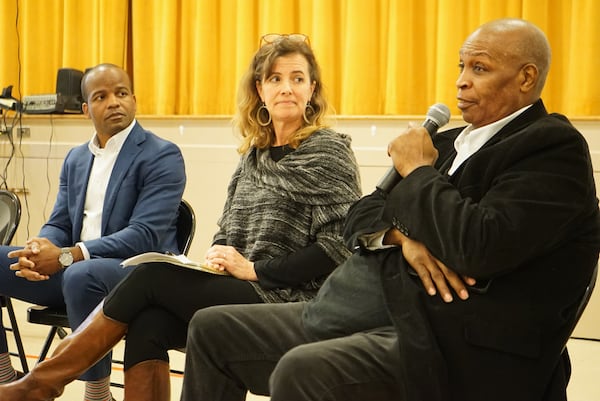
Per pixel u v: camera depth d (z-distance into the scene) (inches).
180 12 315.6
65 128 311.4
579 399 192.4
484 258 98.1
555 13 263.1
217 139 290.2
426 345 99.8
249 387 120.6
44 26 339.3
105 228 175.6
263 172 143.6
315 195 137.7
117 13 324.8
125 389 129.0
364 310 111.1
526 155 103.3
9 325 270.4
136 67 321.7
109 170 181.5
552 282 101.4
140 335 129.0
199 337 119.3
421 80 281.0
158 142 181.6
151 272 130.5
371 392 102.6
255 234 140.9
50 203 314.8
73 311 157.0
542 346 101.2
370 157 271.1
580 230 102.8
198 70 309.1
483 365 100.1
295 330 117.8
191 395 120.3
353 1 281.9
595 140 247.4
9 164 319.6
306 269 134.1
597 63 253.9
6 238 190.2
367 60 282.2
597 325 249.6
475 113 112.4
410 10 277.3
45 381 129.3
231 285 132.6
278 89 144.2
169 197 174.7
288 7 295.1
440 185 104.4
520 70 109.7
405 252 107.3
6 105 311.7
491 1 264.8
